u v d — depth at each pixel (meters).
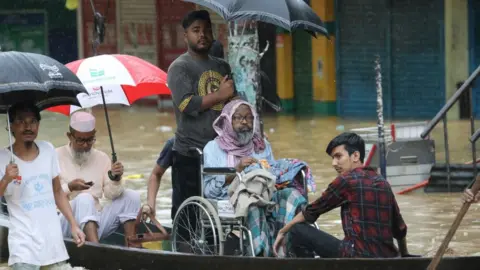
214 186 24.09
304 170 24.36
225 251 25.34
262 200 22.91
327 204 22.25
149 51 73.31
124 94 27.30
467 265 21.95
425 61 63.22
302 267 22.03
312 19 24.84
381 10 64.25
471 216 32.38
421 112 63.75
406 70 63.97
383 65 64.56
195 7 71.12
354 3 65.12
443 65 62.50
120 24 73.88
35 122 21.88
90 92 27.08
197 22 25.83
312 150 49.06
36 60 21.61
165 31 72.69
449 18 61.84
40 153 22.19
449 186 36.59
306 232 23.22
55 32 77.38
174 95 25.67
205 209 23.25
